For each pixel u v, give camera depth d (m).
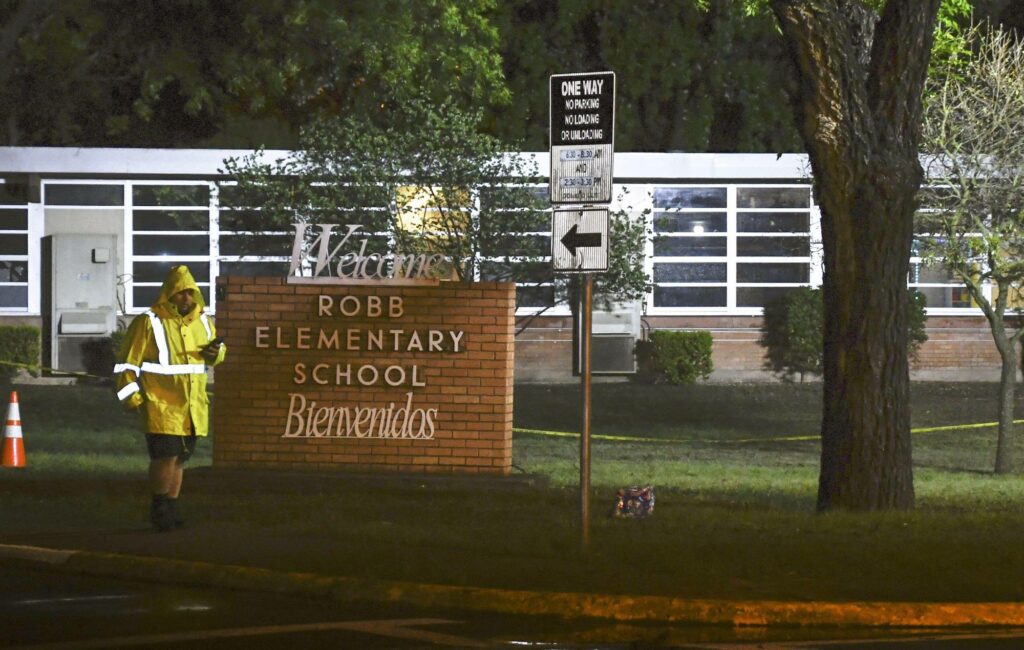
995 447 81.25
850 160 48.38
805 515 46.25
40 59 110.19
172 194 102.06
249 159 95.38
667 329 105.94
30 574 35.56
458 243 84.06
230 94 117.31
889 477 49.03
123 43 109.25
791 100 118.62
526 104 118.25
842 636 29.45
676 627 30.30
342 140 86.19
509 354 54.84
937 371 107.44
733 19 116.88
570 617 31.03
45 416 82.62
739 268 106.75
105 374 100.44
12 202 102.25
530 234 86.56
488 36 109.25
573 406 93.25
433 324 54.84
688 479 64.94
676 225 106.50
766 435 85.12
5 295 102.31
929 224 75.19
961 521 44.81
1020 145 71.19
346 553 36.41
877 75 48.97
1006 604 30.98
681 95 122.31
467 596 31.91
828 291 49.72
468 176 84.56
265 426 54.94
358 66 110.44
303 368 54.91
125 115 117.75
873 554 36.69
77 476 58.22
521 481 54.34
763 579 33.75
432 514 45.41
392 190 84.56
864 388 48.97
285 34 106.56
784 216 107.25
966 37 79.94
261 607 31.56
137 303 102.81
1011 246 71.12
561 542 37.81
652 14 118.94
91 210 102.44
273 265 93.12
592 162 35.97
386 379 54.84
